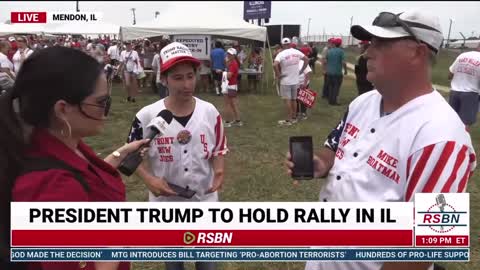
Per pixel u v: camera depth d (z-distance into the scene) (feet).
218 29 41.91
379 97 4.84
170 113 7.07
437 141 3.95
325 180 5.51
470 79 21.02
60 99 3.70
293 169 5.44
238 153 20.68
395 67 4.31
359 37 4.66
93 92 3.84
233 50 27.50
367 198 4.51
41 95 3.64
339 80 34.40
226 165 18.72
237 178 16.96
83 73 3.77
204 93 43.29
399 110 4.40
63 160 3.80
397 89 4.42
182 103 7.09
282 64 26.84
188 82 6.92
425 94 4.37
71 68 3.72
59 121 3.84
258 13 62.85
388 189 4.39
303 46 53.98
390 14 4.36
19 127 3.67
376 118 4.67
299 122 28.02
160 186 7.00
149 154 7.21
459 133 4.01
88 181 3.96
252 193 15.35
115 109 33.04
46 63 3.66
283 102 36.73
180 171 7.15
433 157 3.95
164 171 7.21
